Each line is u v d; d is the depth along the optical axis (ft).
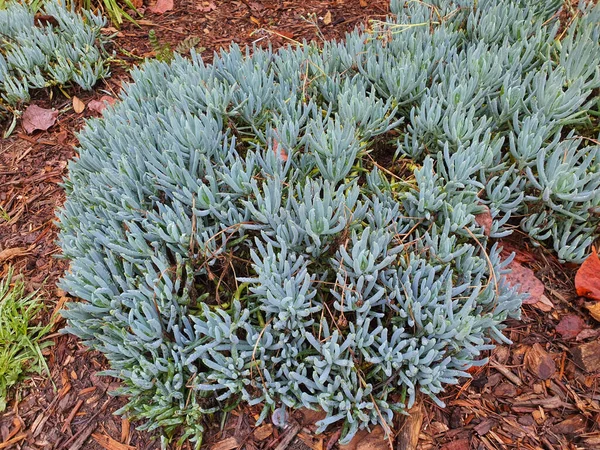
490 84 7.79
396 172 7.80
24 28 10.71
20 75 10.66
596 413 5.90
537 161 6.46
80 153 7.97
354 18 12.20
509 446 5.77
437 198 6.57
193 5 13.07
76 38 10.91
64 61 10.43
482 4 9.52
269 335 5.92
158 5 12.98
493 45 8.35
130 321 6.01
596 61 7.45
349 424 5.90
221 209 6.68
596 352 6.25
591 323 6.58
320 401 5.54
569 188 6.47
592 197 6.51
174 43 11.91
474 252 6.89
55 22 11.38
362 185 7.48
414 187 6.88
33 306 7.42
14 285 7.82
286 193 7.09
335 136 6.73
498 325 6.32
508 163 7.35
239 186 6.66
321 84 8.43
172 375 5.97
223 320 6.35
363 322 6.02
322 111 7.94
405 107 8.36
